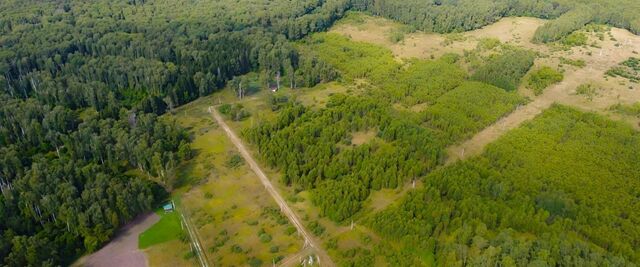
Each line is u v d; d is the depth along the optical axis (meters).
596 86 175.75
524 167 125.56
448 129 145.25
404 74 185.12
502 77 177.12
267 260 104.62
